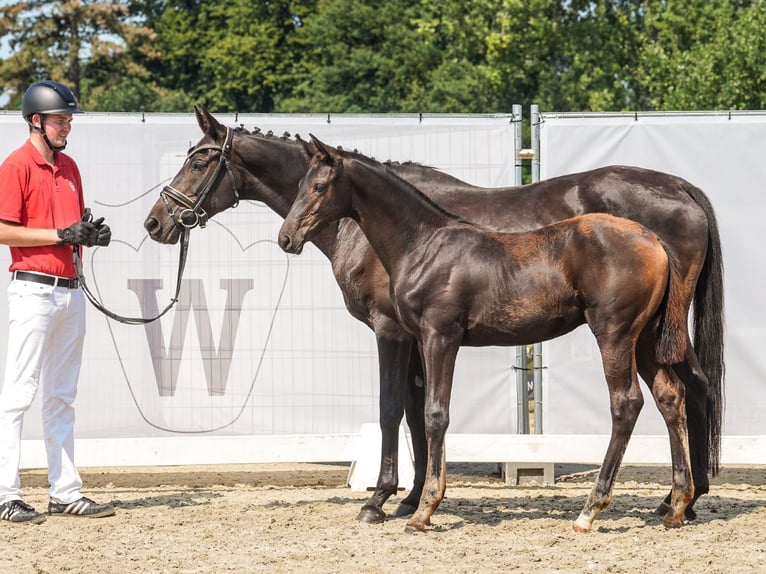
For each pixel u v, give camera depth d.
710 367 7.02
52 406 7.27
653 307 6.30
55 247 7.06
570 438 8.32
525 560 5.83
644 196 7.03
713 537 6.34
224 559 5.95
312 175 6.67
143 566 5.80
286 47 36.88
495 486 8.64
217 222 8.74
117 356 8.69
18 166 7.02
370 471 8.29
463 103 27.52
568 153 8.62
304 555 5.98
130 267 8.71
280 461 8.46
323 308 8.77
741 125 8.48
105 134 8.70
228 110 36.44
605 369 6.34
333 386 8.77
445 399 6.55
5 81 35.12
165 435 8.71
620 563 5.73
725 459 8.34
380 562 5.83
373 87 31.02
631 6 26.34
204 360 8.73
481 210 7.29
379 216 6.67
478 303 6.50
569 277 6.39
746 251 8.51
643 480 8.90
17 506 7.07
